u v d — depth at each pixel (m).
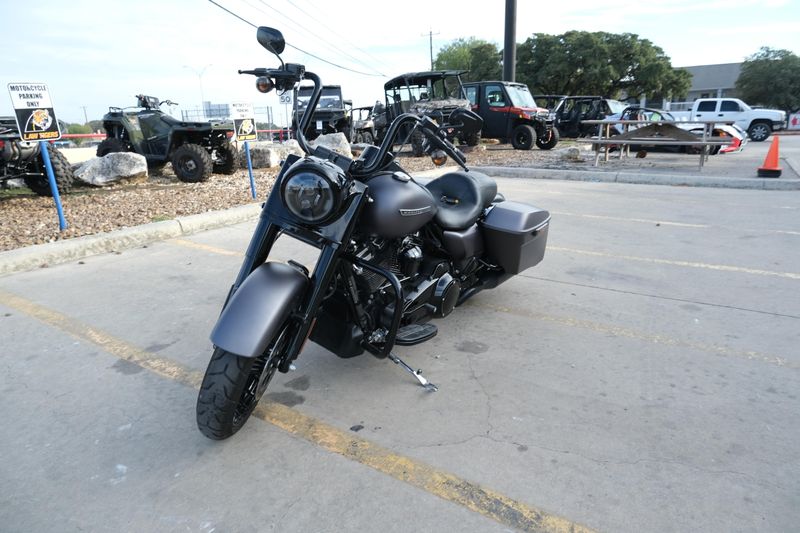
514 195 9.31
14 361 3.37
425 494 2.25
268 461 2.46
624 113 19.03
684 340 3.67
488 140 22.02
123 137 12.73
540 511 2.15
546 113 18.11
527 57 42.16
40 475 2.35
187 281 4.85
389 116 17.50
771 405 2.88
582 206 8.24
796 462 2.42
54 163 8.60
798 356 3.42
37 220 6.90
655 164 13.17
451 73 16.64
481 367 3.35
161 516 2.13
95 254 5.71
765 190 9.43
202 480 2.33
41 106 5.89
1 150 7.84
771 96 44.19
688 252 5.68
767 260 5.34
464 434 2.66
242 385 2.32
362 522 2.10
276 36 2.76
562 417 2.79
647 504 2.18
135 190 9.68
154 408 2.88
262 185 10.27
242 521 2.10
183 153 10.51
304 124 2.90
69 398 2.96
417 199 2.83
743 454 2.48
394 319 2.74
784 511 2.13
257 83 2.91
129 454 2.50
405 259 3.02
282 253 5.76
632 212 7.73
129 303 4.32
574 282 4.85
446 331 3.89
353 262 2.73
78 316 4.05
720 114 24.44
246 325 2.26
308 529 2.06
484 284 3.98
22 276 4.98
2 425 2.71
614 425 2.72
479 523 2.10
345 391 3.08
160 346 3.58
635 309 4.21
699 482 2.30
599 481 2.32
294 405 2.93
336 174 2.39
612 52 40.03
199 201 8.39
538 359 3.44
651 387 3.08
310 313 2.54
